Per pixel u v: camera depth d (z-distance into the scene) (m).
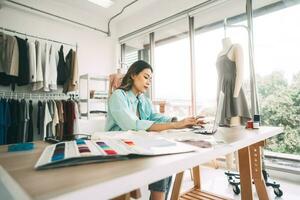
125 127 1.12
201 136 0.87
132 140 0.69
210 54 3.09
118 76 2.95
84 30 4.07
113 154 0.47
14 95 3.05
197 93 3.28
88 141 0.64
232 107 1.70
